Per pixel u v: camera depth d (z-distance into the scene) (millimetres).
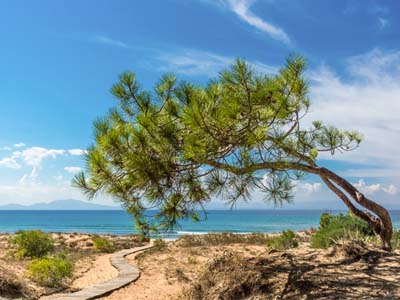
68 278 13578
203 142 7488
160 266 16438
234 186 8922
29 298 10344
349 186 9414
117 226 85750
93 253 22562
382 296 6934
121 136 7789
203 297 8633
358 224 13594
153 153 8047
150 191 8242
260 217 122125
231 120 7285
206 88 7488
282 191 8922
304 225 69125
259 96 7297
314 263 8953
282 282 8102
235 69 7273
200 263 16312
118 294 11312
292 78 7219
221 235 26484
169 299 10109
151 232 8734
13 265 14500
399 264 8523
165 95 8164
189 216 8875
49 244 18812
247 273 8602
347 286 7512
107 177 8016
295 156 8555
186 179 8461
